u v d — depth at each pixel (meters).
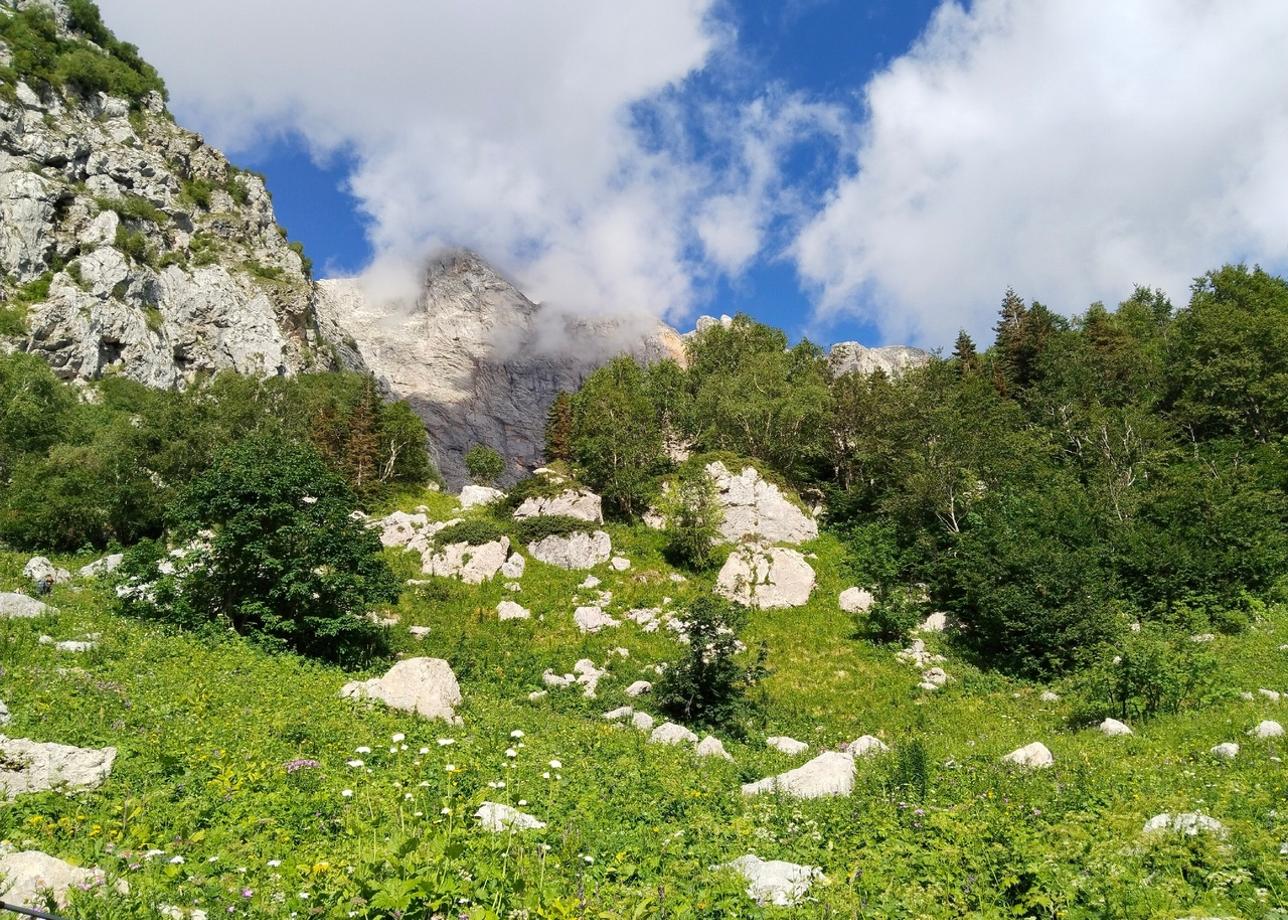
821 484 54.09
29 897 5.41
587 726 18.72
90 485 44.25
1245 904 6.07
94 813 7.74
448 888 5.50
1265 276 54.19
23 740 8.96
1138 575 30.86
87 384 75.81
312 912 5.67
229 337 96.31
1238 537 29.86
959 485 40.97
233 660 18.09
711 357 77.62
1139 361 49.53
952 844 8.03
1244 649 23.16
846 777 13.76
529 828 8.05
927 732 23.08
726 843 8.95
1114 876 6.68
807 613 37.03
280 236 128.25
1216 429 43.38
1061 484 38.47
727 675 23.59
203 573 22.89
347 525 25.19
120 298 85.31
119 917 5.39
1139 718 19.52
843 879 7.19
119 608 22.03
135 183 102.75
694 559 42.16
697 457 48.53
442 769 10.72
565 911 5.46
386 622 32.50
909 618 33.28
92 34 124.19
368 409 63.16
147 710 12.28
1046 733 20.28
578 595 38.69
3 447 48.72
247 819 7.86
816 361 73.25
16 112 92.00
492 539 40.91
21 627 16.47
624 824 9.47
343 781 9.86
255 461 24.27
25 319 75.44
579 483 49.66
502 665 30.05
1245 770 11.77
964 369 61.25
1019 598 29.11
